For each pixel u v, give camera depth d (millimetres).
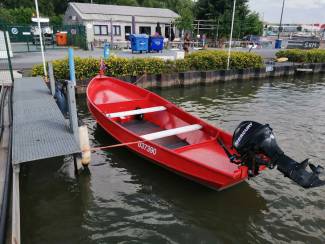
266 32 48625
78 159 5848
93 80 9172
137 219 4797
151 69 13969
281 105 11758
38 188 5504
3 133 6141
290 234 4543
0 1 54625
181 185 5727
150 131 7750
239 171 4863
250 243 4367
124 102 8359
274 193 5543
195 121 6926
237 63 16734
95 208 5023
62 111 6898
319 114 10570
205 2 37031
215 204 5191
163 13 36719
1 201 3840
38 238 4340
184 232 4543
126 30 32969
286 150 7316
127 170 6215
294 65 19266
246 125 4480
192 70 15445
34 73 11531
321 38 40688
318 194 5535
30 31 24281
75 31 24609
